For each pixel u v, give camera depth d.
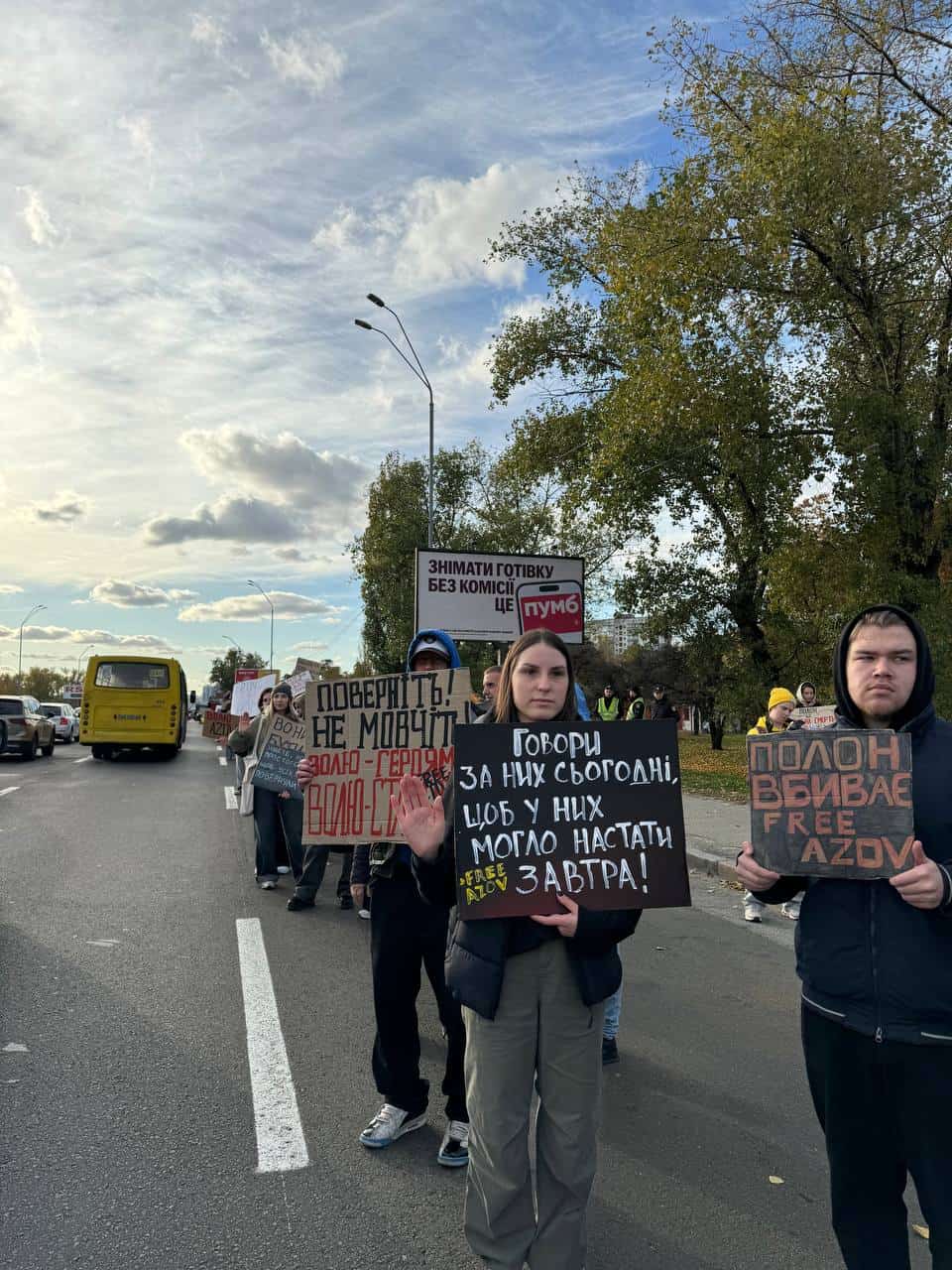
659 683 39.91
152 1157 3.44
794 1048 4.76
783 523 16.23
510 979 2.46
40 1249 2.85
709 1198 3.28
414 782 2.73
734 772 20.55
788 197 13.36
